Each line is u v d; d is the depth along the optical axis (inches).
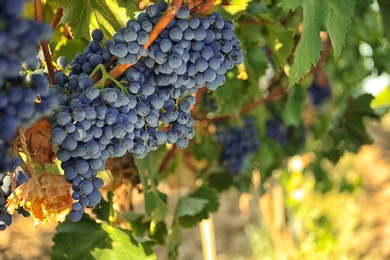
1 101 26.0
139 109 33.3
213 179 79.4
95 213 46.8
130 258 43.8
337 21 41.0
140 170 48.2
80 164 32.0
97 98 32.3
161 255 142.3
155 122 34.0
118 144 32.7
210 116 72.9
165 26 32.9
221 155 78.5
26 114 26.5
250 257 167.9
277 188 115.5
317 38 40.7
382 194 195.9
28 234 145.7
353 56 92.2
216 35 34.4
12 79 26.7
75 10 39.7
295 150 93.7
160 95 34.3
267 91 79.8
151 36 33.1
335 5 40.8
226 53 34.8
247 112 76.0
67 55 45.5
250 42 59.6
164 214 51.6
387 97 113.0
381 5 57.0
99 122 31.8
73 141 31.0
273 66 69.6
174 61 33.1
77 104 31.4
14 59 24.7
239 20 55.6
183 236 169.2
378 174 213.3
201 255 162.6
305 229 146.8
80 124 31.1
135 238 45.2
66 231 42.7
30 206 33.3
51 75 36.5
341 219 155.3
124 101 32.3
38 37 24.5
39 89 27.3
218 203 56.4
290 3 39.8
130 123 32.5
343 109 78.0
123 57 32.8
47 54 36.3
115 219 48.2
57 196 33.3
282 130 87.7
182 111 35.3
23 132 31.3
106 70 35.1
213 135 76.5
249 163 83.7
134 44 32.6
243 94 61.4
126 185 52.0
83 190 32.5
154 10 33.4
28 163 32.6
